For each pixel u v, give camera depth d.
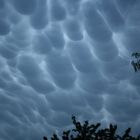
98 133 5.86
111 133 5.86
